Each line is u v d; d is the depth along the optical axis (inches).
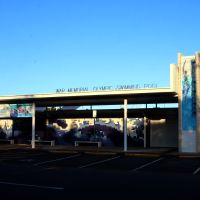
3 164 924.6
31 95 1406.3
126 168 856.9
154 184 605.6
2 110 1567.4
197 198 484.7
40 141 1727.4
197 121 1190.9
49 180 639.1
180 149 1210.6
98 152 1238.3
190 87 1208.2
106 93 1280.8
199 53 1204.5
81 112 1660.9
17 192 514.9
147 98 1354.6
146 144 1545.3
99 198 479.5
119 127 1600.6
